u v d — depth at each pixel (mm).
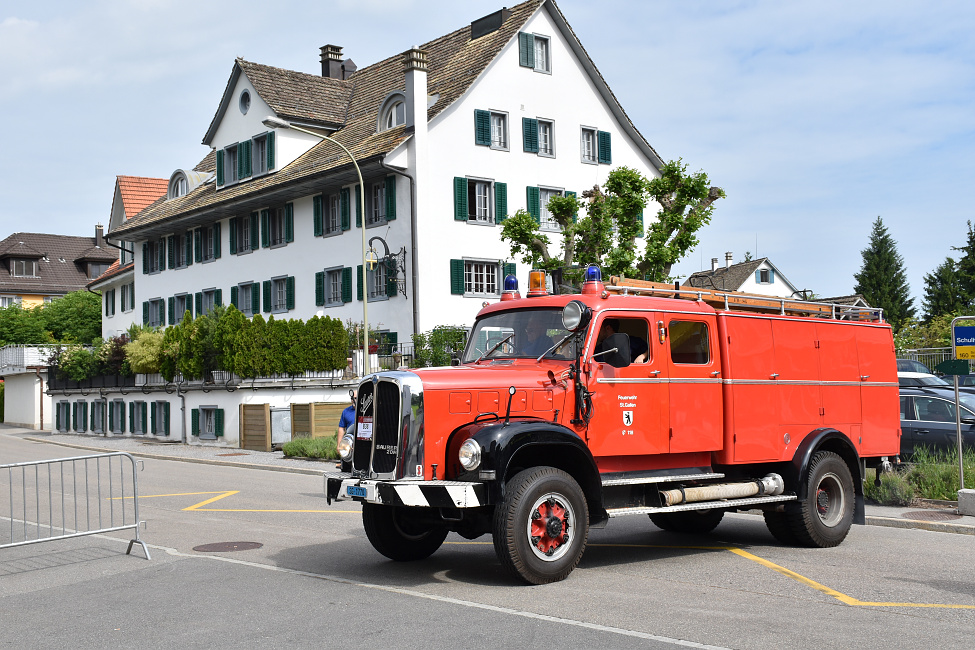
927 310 65562
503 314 9812
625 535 11430
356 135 35219
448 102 31609
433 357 28875
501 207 32781
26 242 80188
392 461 8180
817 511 10352
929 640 6289
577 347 8891
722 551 10109
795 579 8430
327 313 34406
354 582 8352
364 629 6613
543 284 9883
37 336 64500
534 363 9117
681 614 7012
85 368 38844
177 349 31922
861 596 7684
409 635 6418
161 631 6723
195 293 41875
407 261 30875
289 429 27578
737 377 9938
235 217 39031
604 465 9062
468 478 8008
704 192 26359
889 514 12648
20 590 8453
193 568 9242
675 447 9414
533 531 8086
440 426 8234
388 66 39969
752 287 68625
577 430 8797
